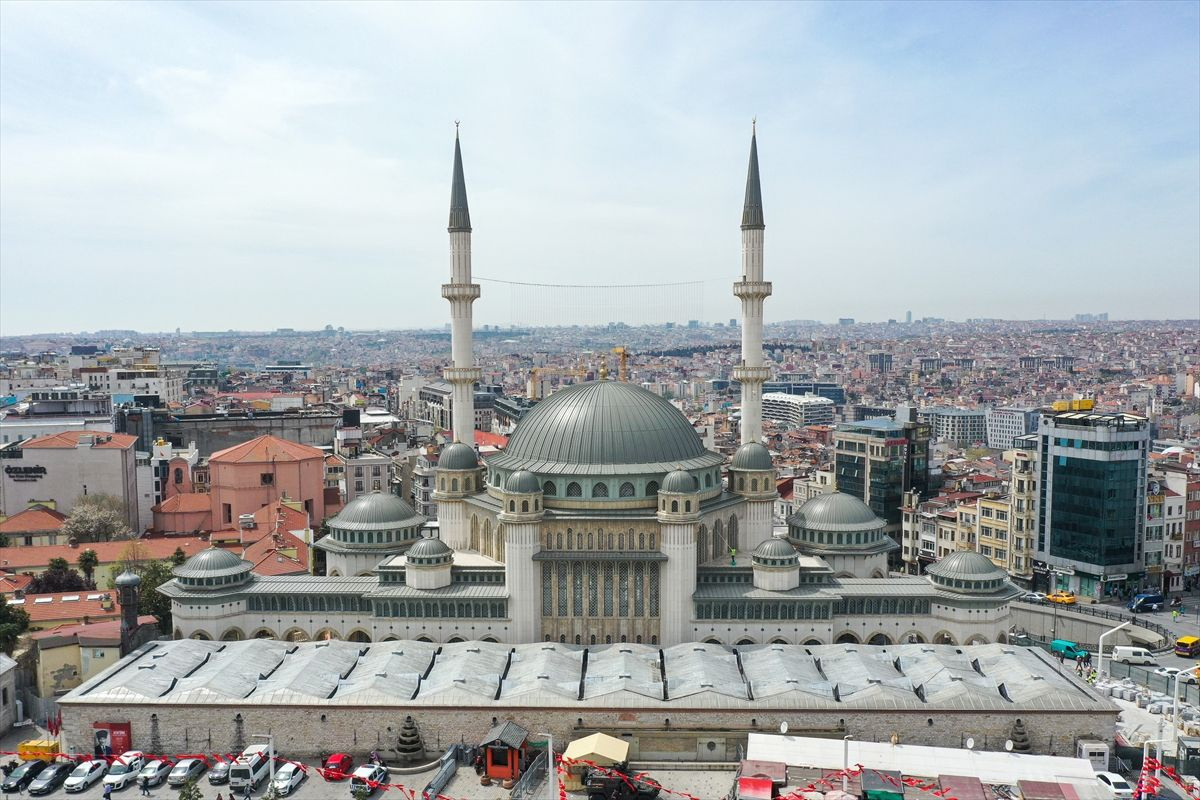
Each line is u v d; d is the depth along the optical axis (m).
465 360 185.75
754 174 180.75
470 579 153.75
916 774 110.06
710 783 117.25
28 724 138.25
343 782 117.69
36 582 196.00
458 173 183.62
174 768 118.75
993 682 130.62
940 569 153.25
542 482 153.50
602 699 124.00
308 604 151.62
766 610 147.88
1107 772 115.00
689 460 159.00
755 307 182.75
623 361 171.50
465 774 120.44
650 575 149.75
